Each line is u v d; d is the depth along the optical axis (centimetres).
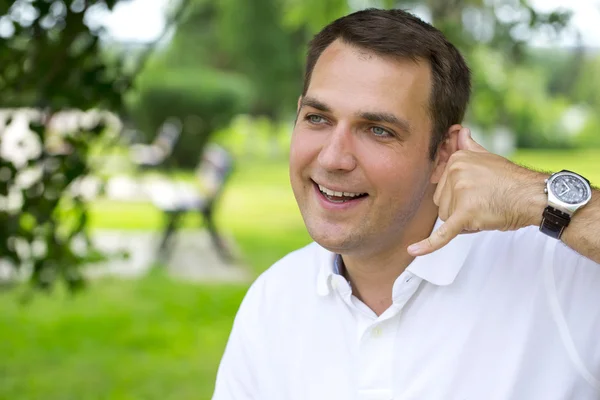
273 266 212
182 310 878
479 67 753
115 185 1443
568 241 163
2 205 345
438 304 187
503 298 185
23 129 340
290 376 200
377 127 176
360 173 176
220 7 2564
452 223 168
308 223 184
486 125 1079
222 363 214
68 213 364
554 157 3144
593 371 180
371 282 193
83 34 333
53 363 703
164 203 1105
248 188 2258
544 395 181
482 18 535
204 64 2745
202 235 1327
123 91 348
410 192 180
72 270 374
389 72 174
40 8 318
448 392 184
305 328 199
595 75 2034
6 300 882
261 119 3105
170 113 1588
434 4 534
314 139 179
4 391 632
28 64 326
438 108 182
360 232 180
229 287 995
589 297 180
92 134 354
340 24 180
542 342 182
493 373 183
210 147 1306
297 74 2528
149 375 677
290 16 770
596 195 163
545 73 1800
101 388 646
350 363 193
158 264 1093
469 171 169
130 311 866
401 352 187
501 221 166
